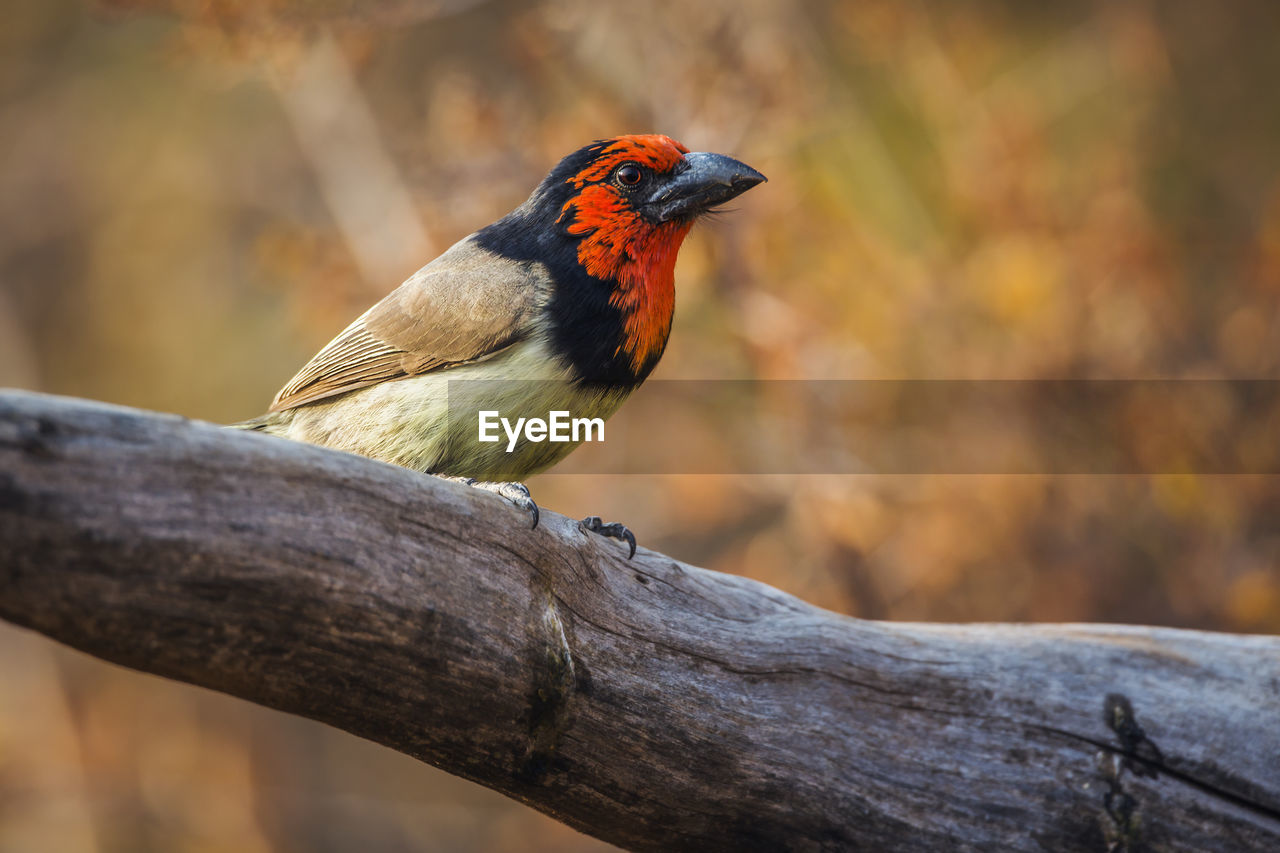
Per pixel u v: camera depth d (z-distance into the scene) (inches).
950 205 566.6
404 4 538.9
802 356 534.6
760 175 278.8
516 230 289.9
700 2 542.6
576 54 571.5
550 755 216.8
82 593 163.0
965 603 538.9
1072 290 533.6
